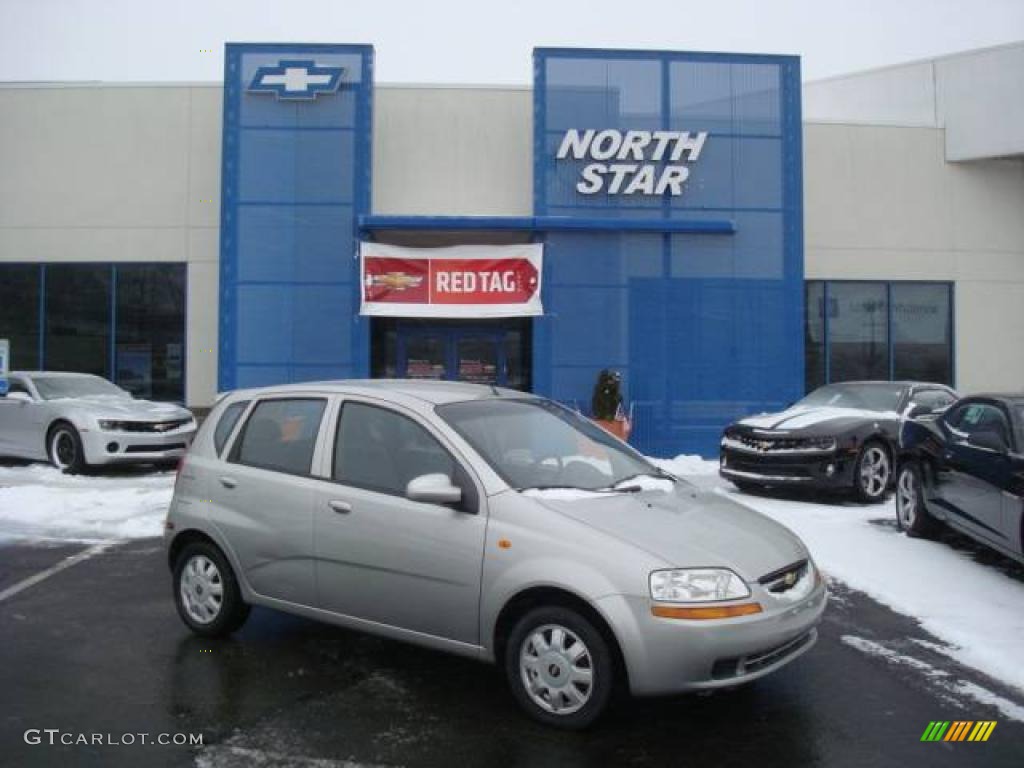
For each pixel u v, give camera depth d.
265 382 14.62
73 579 6.83
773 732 4.11
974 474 7.10
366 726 4.12
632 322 14.83
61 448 12.66
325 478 4.89
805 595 4.30
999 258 17.09
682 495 4.89
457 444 4.53
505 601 4.14
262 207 14.70
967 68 16.89
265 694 4.51
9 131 16.12
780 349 14.98
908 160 17.02
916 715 4.33
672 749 3.91
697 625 3.82
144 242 16.08
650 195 14.98
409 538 4.46
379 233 15.09
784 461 10.33
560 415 5.45
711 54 15.09
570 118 14.94
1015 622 5.79
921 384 11.60
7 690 4.55
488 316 14.61
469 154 15.84
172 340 16.12
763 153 15.12
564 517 4.17
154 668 4.88
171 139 16.09
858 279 16.88
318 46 14.82
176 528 5.45
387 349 16.78
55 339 16.16
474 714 4.26
